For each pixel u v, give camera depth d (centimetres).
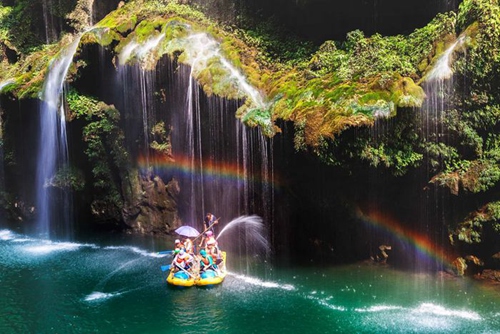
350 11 1644
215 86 1569
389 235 1446
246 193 1619
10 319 1222
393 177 1324
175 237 1917
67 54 1955
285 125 1398
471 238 1262
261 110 1480
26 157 2234
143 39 1770
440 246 1345
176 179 1875
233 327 1128
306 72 1489
